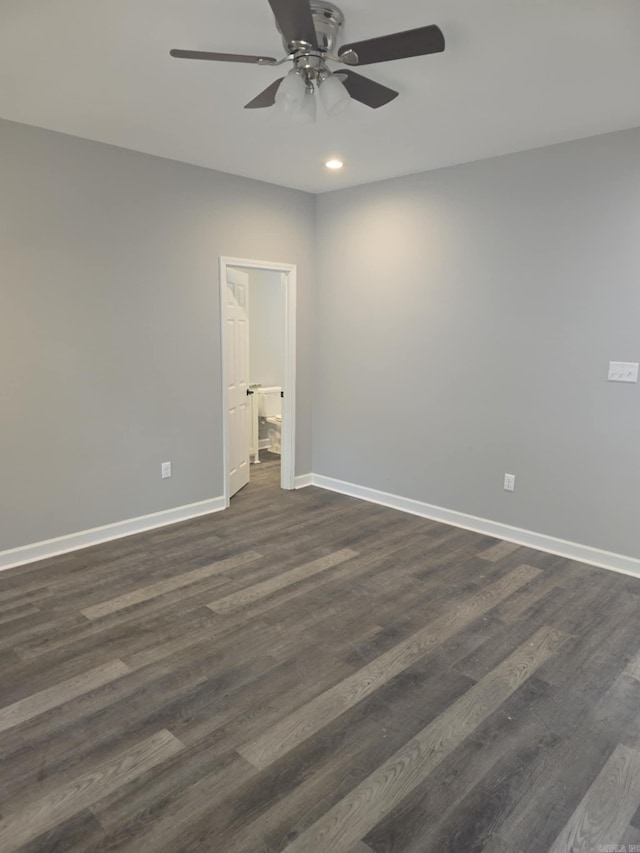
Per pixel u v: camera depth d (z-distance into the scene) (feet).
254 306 21.50
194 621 9.29
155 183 12.44
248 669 8.02
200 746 6.55
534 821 5.62
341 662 8.21
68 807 5.69
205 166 13.16
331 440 16.83
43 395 11.37
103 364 12.19
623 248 10.63
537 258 11.80
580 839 5.42
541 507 12.42
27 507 11.43
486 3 6.36
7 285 10.63
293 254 15.66
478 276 12.81
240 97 9.07
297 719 7.01
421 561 11.78
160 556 11.89
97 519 12.56
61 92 8.93
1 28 6.95
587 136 10.77
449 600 10.09
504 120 9.98
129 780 6.04
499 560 11.85
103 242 11.81
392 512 14.96
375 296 14.97
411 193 13.80
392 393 14.98
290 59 6.59
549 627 9.21
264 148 11.76
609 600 10.13
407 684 7.73
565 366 11.69
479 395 13.17
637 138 10.25
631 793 5.97
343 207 15.37
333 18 6.59
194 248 13.41
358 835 5.43
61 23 6.83
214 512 14.79
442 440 14.05
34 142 10.59
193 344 13.78
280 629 9.07
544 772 6.23
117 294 12.19
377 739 6.70
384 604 9.93
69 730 6.77
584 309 11.27
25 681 7.68
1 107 9.61
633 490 11.05
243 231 14.32
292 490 16.92
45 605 9.76
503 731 6.86
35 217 10.80
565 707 7.29
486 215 12.48
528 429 12.42
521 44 7.28
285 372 16.40
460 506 13.91
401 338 14.55
